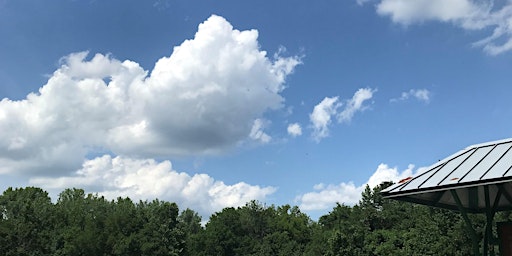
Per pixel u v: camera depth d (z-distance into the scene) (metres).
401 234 81.38
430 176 16.77
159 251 98.50
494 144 17.41
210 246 116.38
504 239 17.25
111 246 95.62
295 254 110.94
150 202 121.62
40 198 118.81
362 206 102.88
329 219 110.25
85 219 104.19
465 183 15.17
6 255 77.81
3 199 110.69
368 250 75.88
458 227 55.00
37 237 81.94
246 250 118.94
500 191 17.69
